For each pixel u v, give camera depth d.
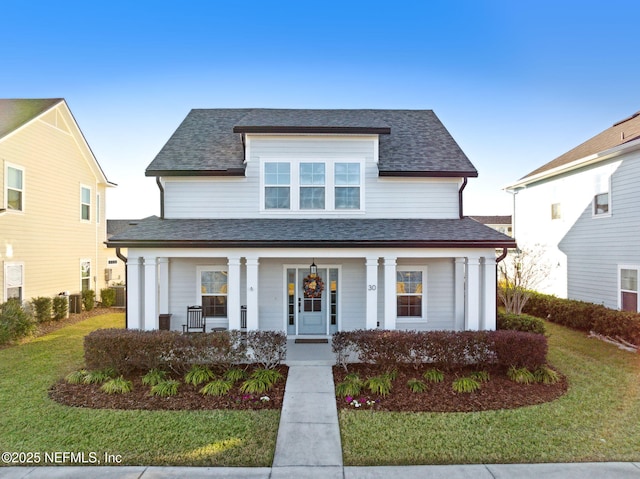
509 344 7.30
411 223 10.04
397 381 7.05
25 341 10.56
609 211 12.24
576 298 13.89
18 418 5.54
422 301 10.85
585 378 7.40
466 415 5.72
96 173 17.53
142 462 4.47
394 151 11.16
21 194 12.61
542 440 5.00
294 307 10.80
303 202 10.45
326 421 5.56
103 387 6.56
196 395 6.44
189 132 11.89
